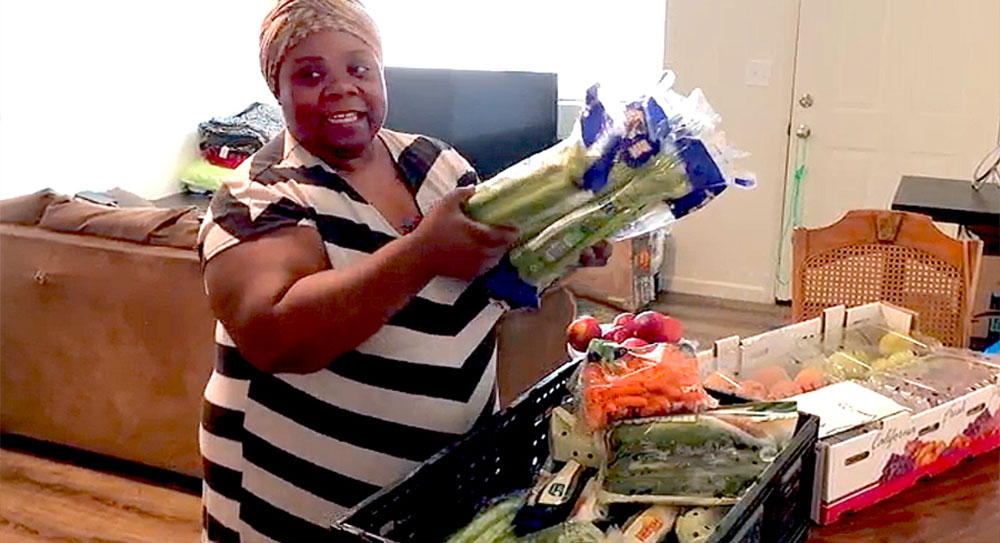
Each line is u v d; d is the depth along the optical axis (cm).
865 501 125
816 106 441
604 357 109
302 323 95
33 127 397
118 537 261
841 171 446
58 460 302
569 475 103
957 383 141
